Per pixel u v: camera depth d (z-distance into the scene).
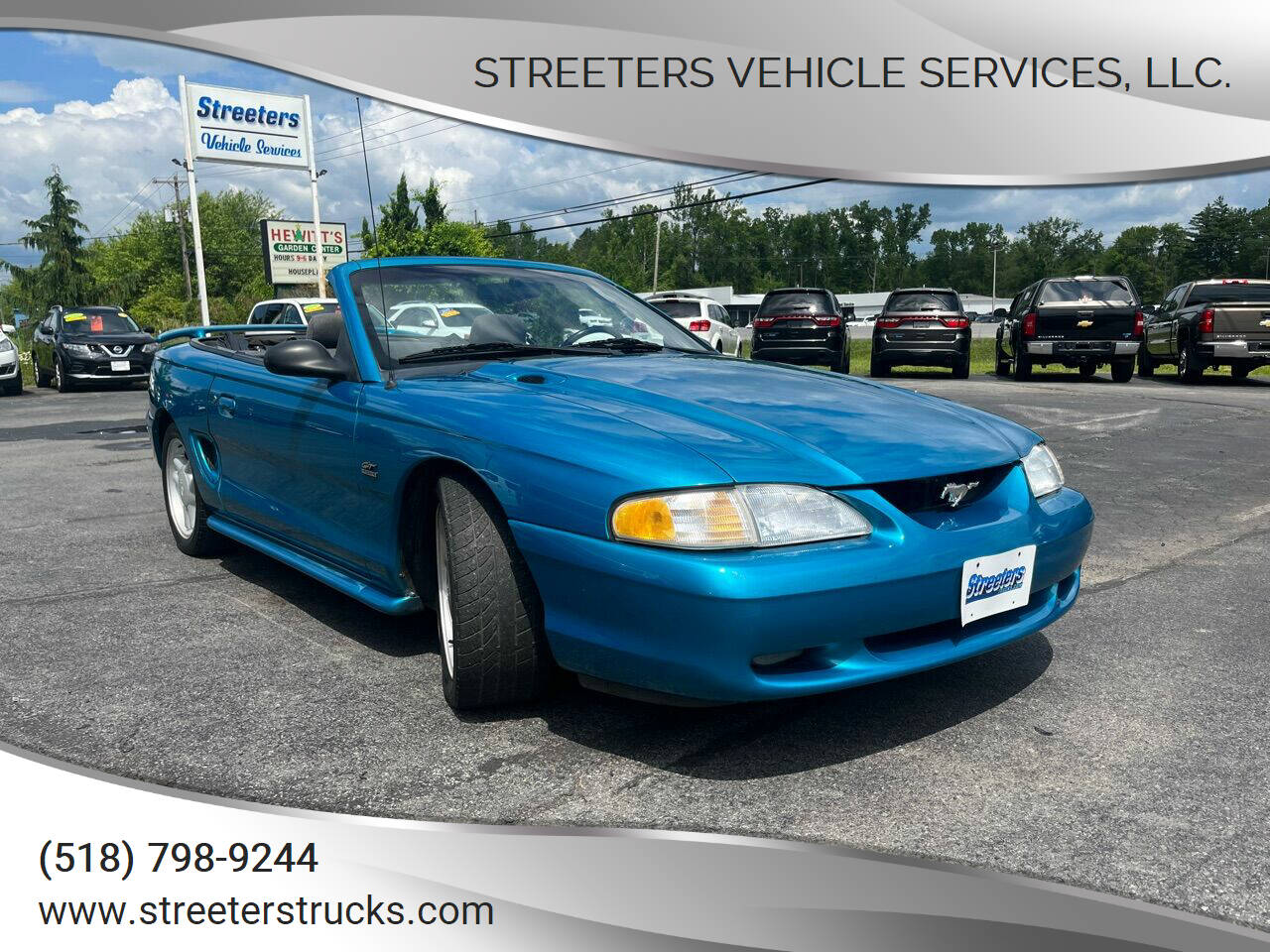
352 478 3.02
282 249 36.22
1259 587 3.89
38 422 11.34
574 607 2.35
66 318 17.94
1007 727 2.60
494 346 3.30
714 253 118.75
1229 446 7.78
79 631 3.44
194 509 4.40
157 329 69.19
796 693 2.22
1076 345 15.07
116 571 4.26
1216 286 15.75
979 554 2.41
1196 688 2.85
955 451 2.55
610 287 3.98
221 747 2.52
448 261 3.63
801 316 16.97
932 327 16.47
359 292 3.30
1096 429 8.82
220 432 3.93
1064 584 2.88
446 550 2.67
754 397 2.80
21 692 2.89
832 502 2.30
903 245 126.81
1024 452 2.74
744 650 2.15
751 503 2.22
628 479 2.26
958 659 2.44
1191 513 5.34
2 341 16.62
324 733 2.60
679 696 2.28
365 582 3.14
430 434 2.68
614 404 2.67
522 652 2.55
